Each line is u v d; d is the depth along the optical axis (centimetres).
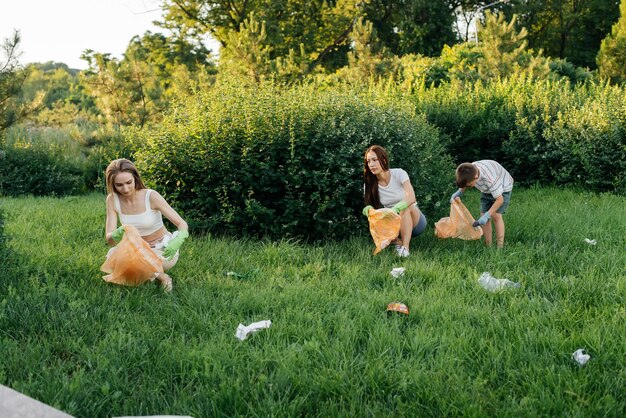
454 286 525
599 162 1091
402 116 824
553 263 591
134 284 501
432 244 695
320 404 323
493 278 529
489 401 323
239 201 735
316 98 779
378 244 623
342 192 699
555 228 734
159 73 3519
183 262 590
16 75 999
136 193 526
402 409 318
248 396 333
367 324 426
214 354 374
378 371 352
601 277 528
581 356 368
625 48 2884
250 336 408
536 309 455
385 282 539
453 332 405
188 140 751
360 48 1986
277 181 728
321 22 3778
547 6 4206
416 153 796
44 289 477
